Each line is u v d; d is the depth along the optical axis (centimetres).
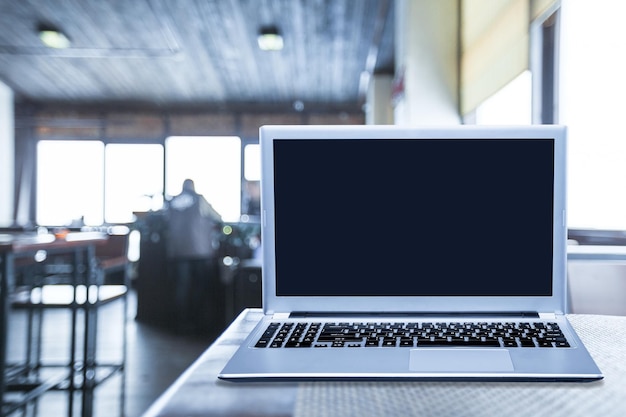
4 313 236
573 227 275
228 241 558
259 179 82
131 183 1035
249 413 51
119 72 830
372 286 81
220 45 698
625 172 258
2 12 596
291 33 647
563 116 272
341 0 545
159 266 554
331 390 57
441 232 81
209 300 547
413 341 68
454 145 81
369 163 81
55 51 728
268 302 81
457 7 400
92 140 1032
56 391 313
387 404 53
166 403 53
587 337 78
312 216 82
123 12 593
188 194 541
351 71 812
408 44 406
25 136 1002
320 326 75
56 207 1016
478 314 81
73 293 310
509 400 54
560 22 272
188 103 1012
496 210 80
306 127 82
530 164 80
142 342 455
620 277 145
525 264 80
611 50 255
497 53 315
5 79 867
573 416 49
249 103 1012
